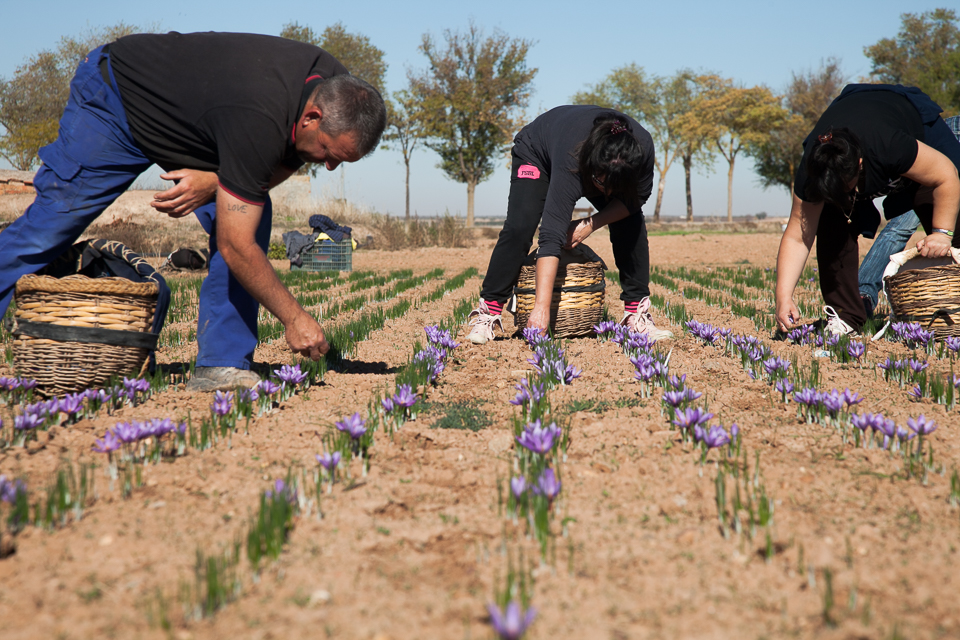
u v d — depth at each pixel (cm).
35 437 282
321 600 169
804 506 226
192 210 341
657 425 310
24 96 3541
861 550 196
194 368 395
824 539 202
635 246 528
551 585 177
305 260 1517
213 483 242
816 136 425
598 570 185
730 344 490
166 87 309
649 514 221
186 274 1342
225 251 315
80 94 329
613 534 206
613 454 277
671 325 645
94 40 3547
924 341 466
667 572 184
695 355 482
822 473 254
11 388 334
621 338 501
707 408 343
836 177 399
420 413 339
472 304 788
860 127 410
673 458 269
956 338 448
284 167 343
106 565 185
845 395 304
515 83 4138
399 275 1316
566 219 476
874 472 254
